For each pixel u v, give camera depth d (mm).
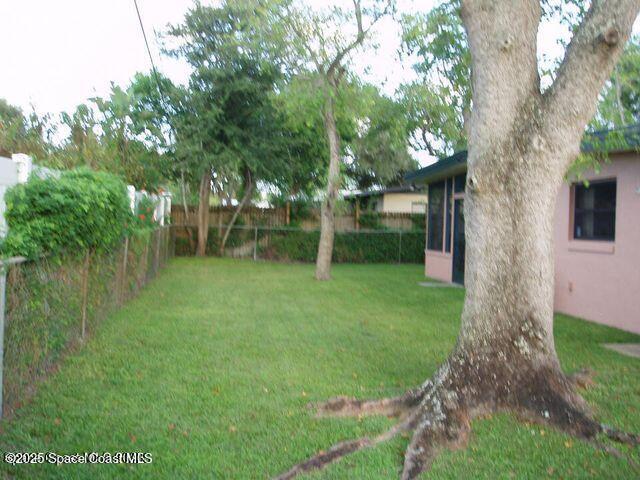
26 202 5348
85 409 4648
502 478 3711
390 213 23172
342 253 21797
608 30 4219
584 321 9500
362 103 13922
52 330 5457
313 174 21734
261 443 4145
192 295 11242
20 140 10688
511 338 4672
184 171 20031
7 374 4402
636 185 8469
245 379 5594
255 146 19312
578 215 10188
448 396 4516
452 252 15008
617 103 7562
